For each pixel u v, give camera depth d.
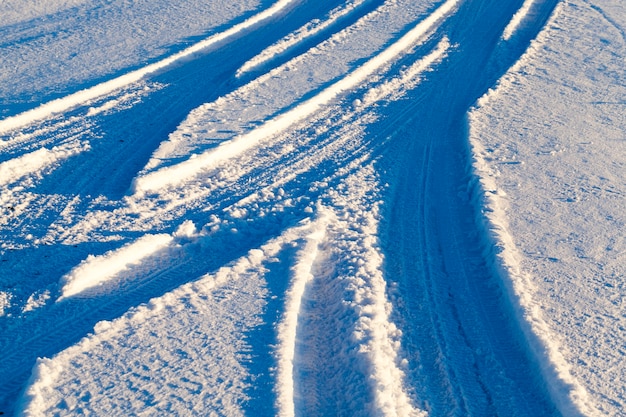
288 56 14.12
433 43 14.99
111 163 10.19
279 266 7.87
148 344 6.48
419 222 9.04
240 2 17.39
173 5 17.20
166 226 8.63
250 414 5.62
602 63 13.97
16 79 12.87
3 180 9.60
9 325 6.81
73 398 5.79
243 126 11.02
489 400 6.14
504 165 10.00
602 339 6.70
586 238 8.37
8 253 7.98
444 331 7.00
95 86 12.44
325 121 11.67
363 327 6.68
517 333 6.87
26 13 16.81
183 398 5.79
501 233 8.29
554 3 17.53
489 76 13.42
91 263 7.54
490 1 17.42
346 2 17.14
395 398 5.96
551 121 11.44
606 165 10.12
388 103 12.43
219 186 9.67
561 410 5.85
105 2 17.58
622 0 18.08
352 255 8.07
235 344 6.48
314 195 9.48
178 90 12.69
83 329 6.77
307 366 6.41
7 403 5.86
